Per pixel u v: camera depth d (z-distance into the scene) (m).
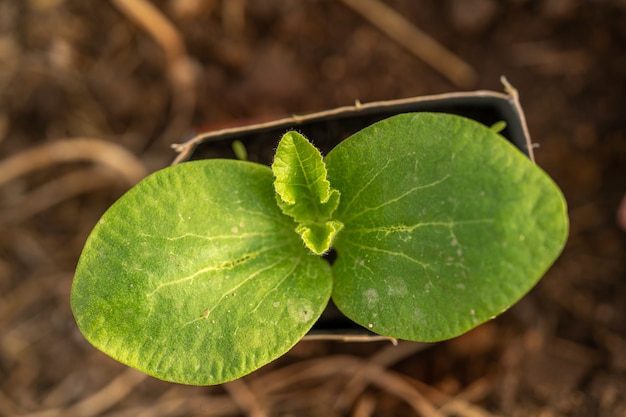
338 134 0.26
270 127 0.26
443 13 0.34
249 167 0.24
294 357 0.33
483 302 0.22
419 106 0.26
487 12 0.33
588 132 0.33
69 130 0.34
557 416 0.32
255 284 0.24
